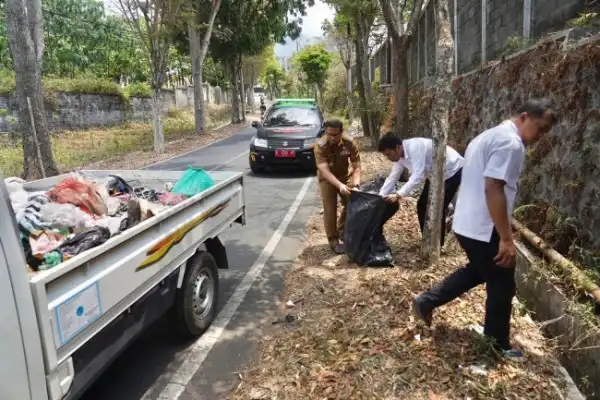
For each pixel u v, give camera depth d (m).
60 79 22.89
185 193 4.44
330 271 5.07
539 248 4.48
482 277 3.41
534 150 5.45
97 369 2.66
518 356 3.31
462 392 2.98
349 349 3.52
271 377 3.30
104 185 4.26
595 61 4.23
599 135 4.15
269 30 27.81
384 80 21.50
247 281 5.05
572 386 3.06
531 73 5.69
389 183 4.99
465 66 9.70
